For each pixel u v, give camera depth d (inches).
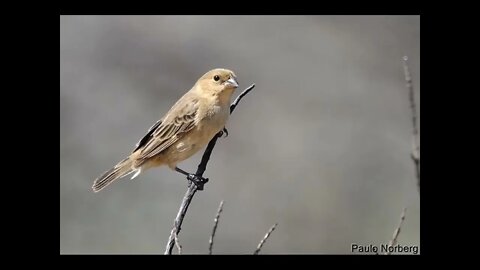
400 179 658.2
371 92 713.6
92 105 679.7
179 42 721.6
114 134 672.4
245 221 634.2
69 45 695.1
